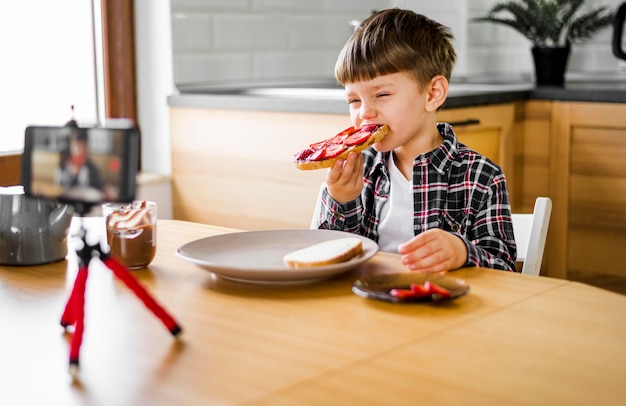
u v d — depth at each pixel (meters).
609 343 0.88
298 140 2.35
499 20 3.09
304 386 0.77
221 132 2.54
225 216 2.58
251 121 2.46
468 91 2.54
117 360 0.85
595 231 2.67
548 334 0.91
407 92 1.49
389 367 0.81
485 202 1.50
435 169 1.53
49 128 0.88
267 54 2.85
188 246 1.21
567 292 1.07
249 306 1.02
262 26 2.83
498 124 2.62
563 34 3.27
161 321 0.91
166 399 0.75
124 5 2.65
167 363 0.83
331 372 0.80
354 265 1.11
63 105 2.58
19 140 2.48
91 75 2.65
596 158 2.62
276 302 1.04
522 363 0.82
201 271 1.20
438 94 1.54
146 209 1.21
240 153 2.50
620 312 0.99
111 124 0.88
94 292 1.10
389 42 1.46
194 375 0.80
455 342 0.88
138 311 1.01
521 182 2.80
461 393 0.75
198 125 2.60
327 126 2.27
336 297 1.05
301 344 0.88
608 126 2.58
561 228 2.74
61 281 1.16
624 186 2.58
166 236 1.44
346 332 0.92
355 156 1.41
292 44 2.93
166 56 2.63
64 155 0.87
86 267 0.87
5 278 1.18
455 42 3.22
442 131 1.60
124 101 2.70
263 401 0.73
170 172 2.70
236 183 2.53
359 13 3.14
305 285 1.11
